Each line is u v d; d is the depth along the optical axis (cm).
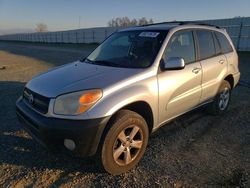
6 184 328
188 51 448
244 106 627
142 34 440
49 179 337
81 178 339
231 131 481
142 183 328
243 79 951
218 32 545
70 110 310
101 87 325
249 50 2108
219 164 369
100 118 308
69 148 313
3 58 1984
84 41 4653
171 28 432
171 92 395
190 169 357
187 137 455
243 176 338
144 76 363
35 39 7412
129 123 337
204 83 475
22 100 388
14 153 400
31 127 338
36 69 1305
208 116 552
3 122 524
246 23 2102
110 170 335
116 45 455
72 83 338
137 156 361
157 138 450
